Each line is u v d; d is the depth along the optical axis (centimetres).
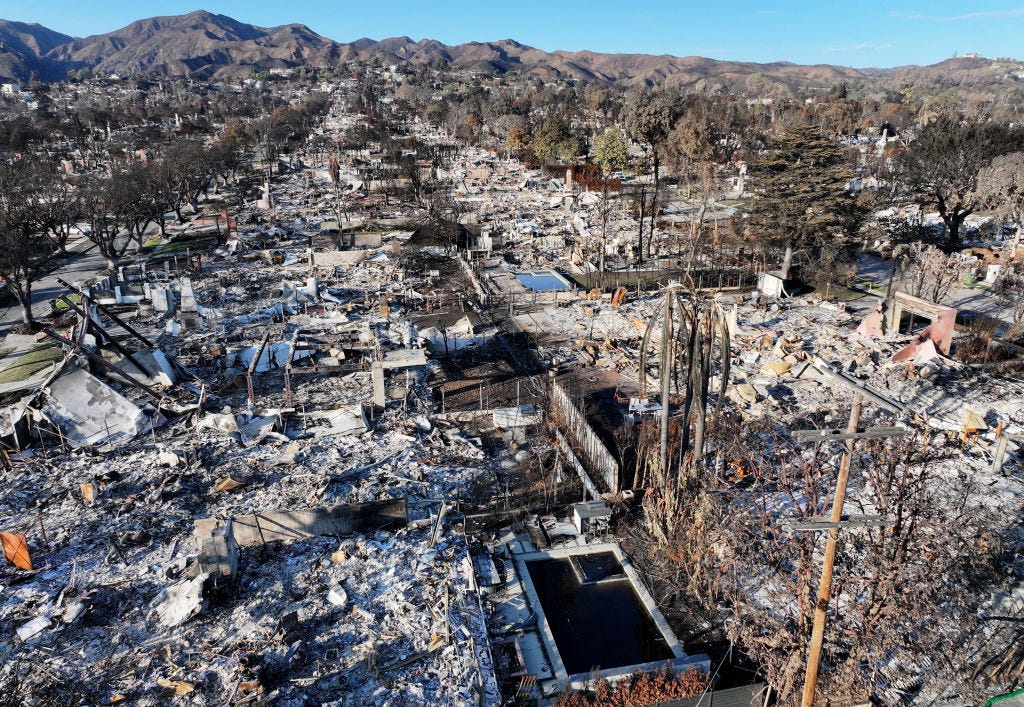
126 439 3238
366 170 11731
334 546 2483
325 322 4862
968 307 4994
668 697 1856
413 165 11088
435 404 3662
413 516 2672
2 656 1983
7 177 6975
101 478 2902
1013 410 3450
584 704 1841
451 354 4353
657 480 2562
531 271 6344
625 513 2694
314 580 2312
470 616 2156
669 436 3114
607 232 7519
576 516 2583
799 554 2069
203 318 4859
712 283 5703
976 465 2942
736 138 12638
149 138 16350
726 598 2227
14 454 3111
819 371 3875
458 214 8056
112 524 2608
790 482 2484
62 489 2848
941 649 2011
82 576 2333
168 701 1836
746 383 3753
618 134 11312
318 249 7156
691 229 6694
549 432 3309
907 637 2042
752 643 1975
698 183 9281
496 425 3378
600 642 2116
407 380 3847
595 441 2962
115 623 2120
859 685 1834
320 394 3753
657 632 2150
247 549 2464
